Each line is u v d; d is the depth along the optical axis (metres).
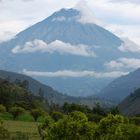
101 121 53.44
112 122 53.19
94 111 172.00
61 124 53.44
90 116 132.62
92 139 53.19
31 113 163.38
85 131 53.28
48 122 60.53
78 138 53.03
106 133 52.97
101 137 52.88
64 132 53.19
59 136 53.31
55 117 147.38
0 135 83.50
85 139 53.09
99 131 53.28
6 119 155.88
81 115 54.12
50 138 53.59
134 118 80.25
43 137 59.59
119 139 51.44
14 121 147.50
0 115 157.00
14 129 109.94
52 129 53.66
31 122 146.62
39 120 151.62
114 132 52.25
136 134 51.19
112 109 168.75
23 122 144.62
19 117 158.00
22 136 86.81
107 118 53.44
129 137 51.25
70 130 53.06
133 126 52.19
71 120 53.66
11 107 180.75
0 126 85.00
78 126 53.19
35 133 96.31
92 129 53.34
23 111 162.50
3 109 162.12
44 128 60.84
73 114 54.28
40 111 163.62
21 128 115.31
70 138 53.06
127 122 54.25
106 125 53.19
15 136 86.38
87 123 53.59
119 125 52.19
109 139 52.03
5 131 84.88
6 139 82.44
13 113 160.75
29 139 85.38
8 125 124.94
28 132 98.94
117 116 53.44
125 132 51.62
